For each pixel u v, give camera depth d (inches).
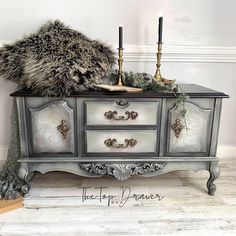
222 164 73.0
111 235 44.9
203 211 51.7
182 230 46.4
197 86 63.5
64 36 55.4
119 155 54.1
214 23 68.2
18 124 53.5
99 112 51.5
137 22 66.8
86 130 52.4
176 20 67.4
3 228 46.3
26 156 53.9
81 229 46.3
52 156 53.9
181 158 54.7
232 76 72.0
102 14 66.1
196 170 56.1
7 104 69.9
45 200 54.8
